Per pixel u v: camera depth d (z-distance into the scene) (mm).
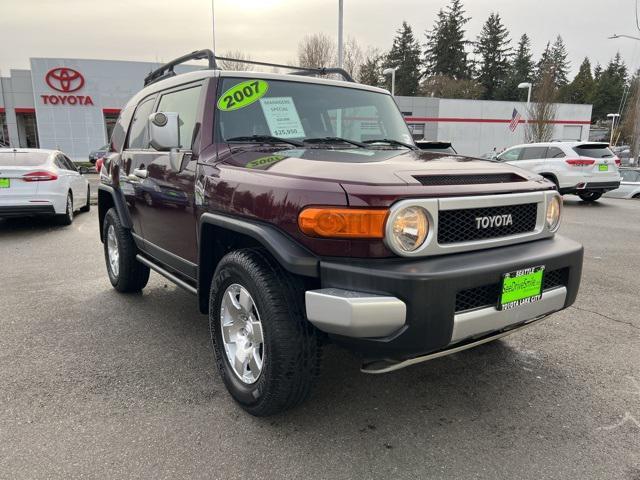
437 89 65438
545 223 2742
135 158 4125
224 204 2725
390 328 2127
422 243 2240
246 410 2678
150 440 2469
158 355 3471
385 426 2611
